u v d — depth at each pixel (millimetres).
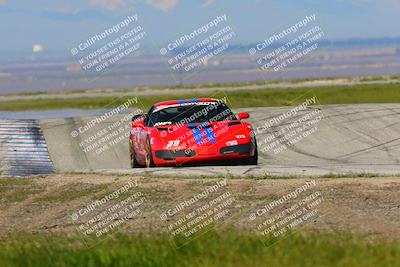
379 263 25688
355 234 31328
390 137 73438
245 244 29391
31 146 70312
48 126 83875
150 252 28828
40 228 37344
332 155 67750
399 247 27781
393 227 33406
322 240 29344
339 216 35812
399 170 47344
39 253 30109
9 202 44031
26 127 72375
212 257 27797
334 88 154500
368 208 37188
